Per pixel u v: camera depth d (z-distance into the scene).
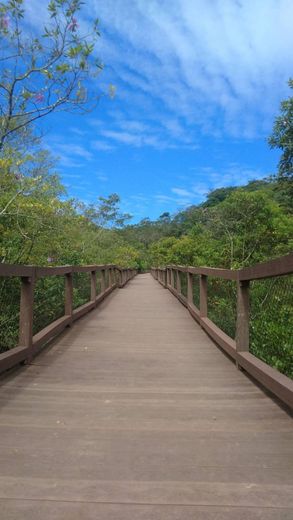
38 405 3.54
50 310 7.05
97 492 2.24
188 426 3.13
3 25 5.57
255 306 5.46
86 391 3.94
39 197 7.15
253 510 2.08
